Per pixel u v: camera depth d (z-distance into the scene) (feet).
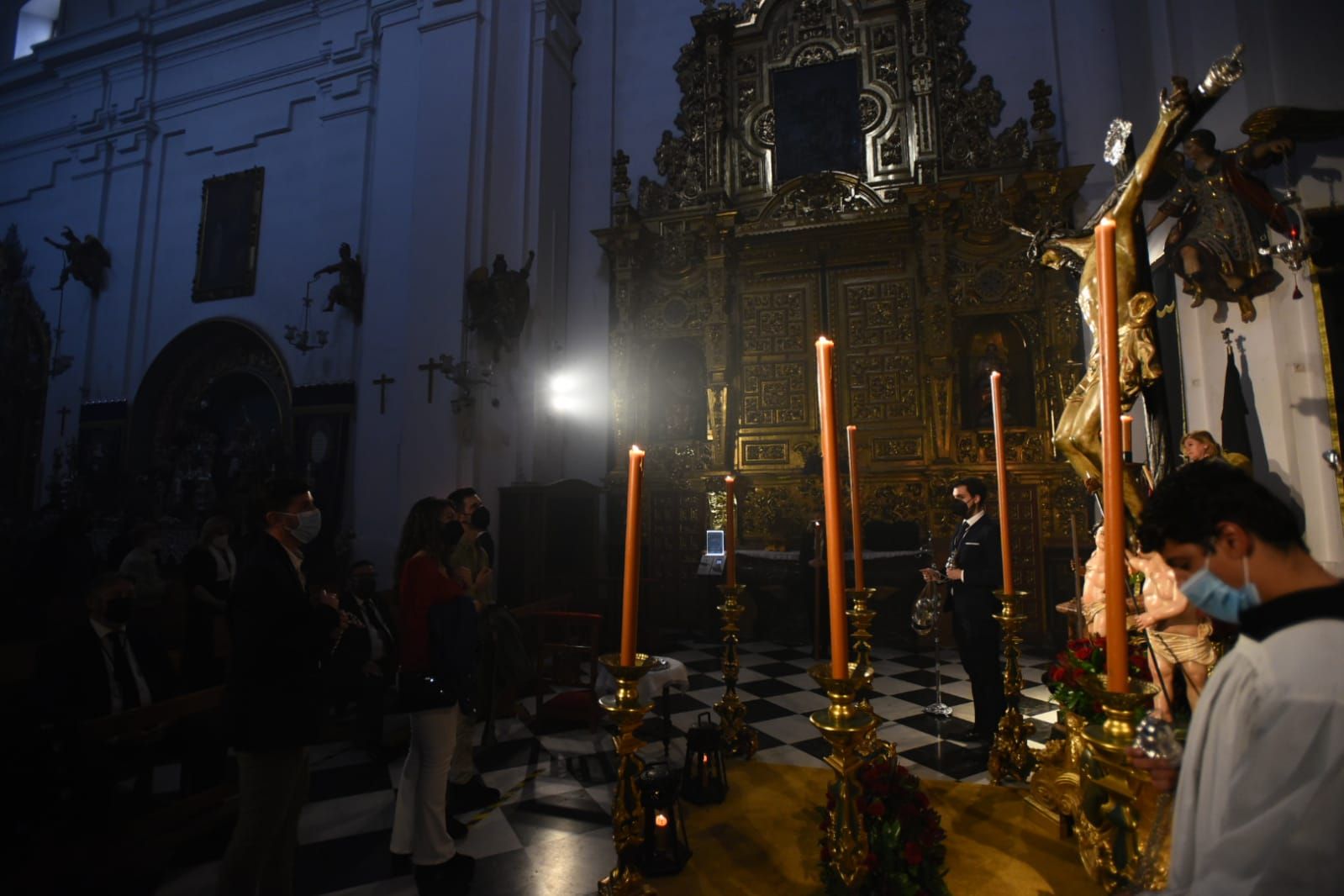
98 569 28.53
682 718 16.81
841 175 29.94
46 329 44.01
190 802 10.82
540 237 30.60
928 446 27.43
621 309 31.42
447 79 30.73
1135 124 23.03
